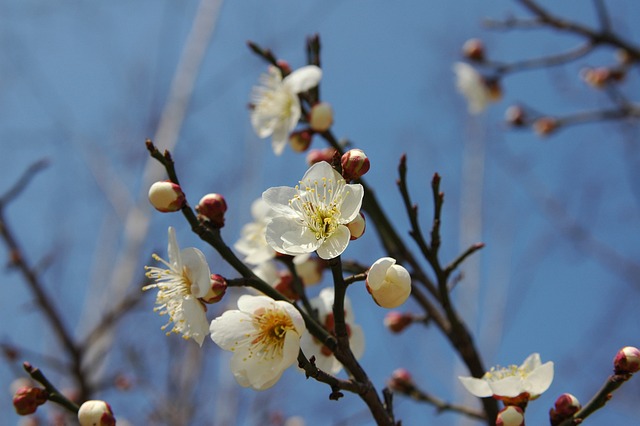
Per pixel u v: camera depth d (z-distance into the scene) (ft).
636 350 1.23
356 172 1.20
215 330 1.20
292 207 1.20
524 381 1.24
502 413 1.22
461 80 2.48
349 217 1.19
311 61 1.56
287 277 1.34
